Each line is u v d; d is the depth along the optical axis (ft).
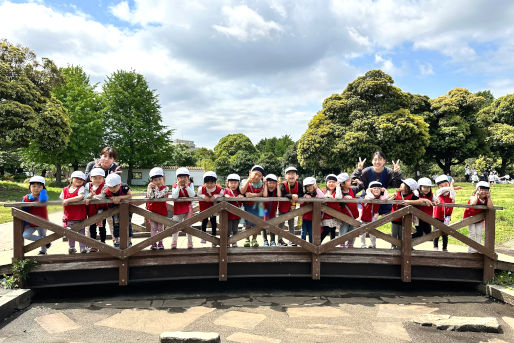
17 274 16.25
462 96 107.24
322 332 13.80
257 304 16.87
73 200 16.14
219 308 16.28
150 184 17.53
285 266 18.44
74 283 16.92
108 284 19.48
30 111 59.16
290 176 18.92
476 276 19.04
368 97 96.22
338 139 89.51
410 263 18.26
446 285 20.33
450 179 21.34
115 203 16.88
